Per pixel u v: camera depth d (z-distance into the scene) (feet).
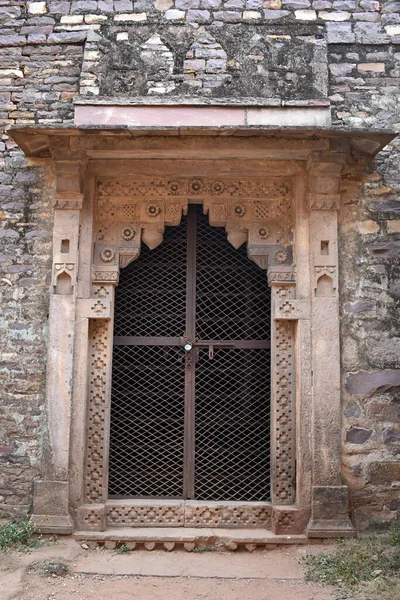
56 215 16.44
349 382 16.06
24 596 12.31
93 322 16.51
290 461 16.17
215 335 17.47
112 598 12.39
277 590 12.90
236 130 14.90
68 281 16.28
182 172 16.84
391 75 17.20
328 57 17.25
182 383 17.26
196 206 17.75
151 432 17.19
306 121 16.10
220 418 17.24
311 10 17.35
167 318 17.51
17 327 16.22
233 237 17.13
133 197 17.10
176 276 17.65
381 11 17.46
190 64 16.87
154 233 17.08
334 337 16.08
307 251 16.52
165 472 16.98
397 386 16.06
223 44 17.03
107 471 16.22
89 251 16.57
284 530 15.49
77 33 17.19
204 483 16.83
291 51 17.04
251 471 17.01
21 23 17.34
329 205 16.44
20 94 17.08
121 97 16.12
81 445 15.78
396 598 12.20
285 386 16.46
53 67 17.20
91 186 16.79
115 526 15.85
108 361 16.42
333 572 13.62
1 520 15.42
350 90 17.10
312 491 15.55
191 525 15.97
